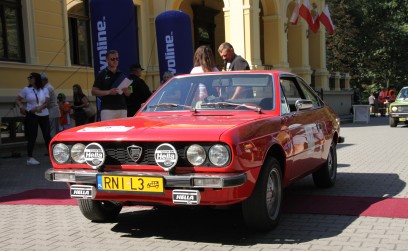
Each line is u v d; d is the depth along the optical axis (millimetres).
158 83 19469
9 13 13406
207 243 4750
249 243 4703
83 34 16500
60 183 8367
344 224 5273
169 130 4543
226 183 4207
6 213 6285
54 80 14602
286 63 22625
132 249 4625
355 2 38344
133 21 10789
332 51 36000
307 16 23703
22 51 13789
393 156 10617
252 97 5691
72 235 5188
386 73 43438
